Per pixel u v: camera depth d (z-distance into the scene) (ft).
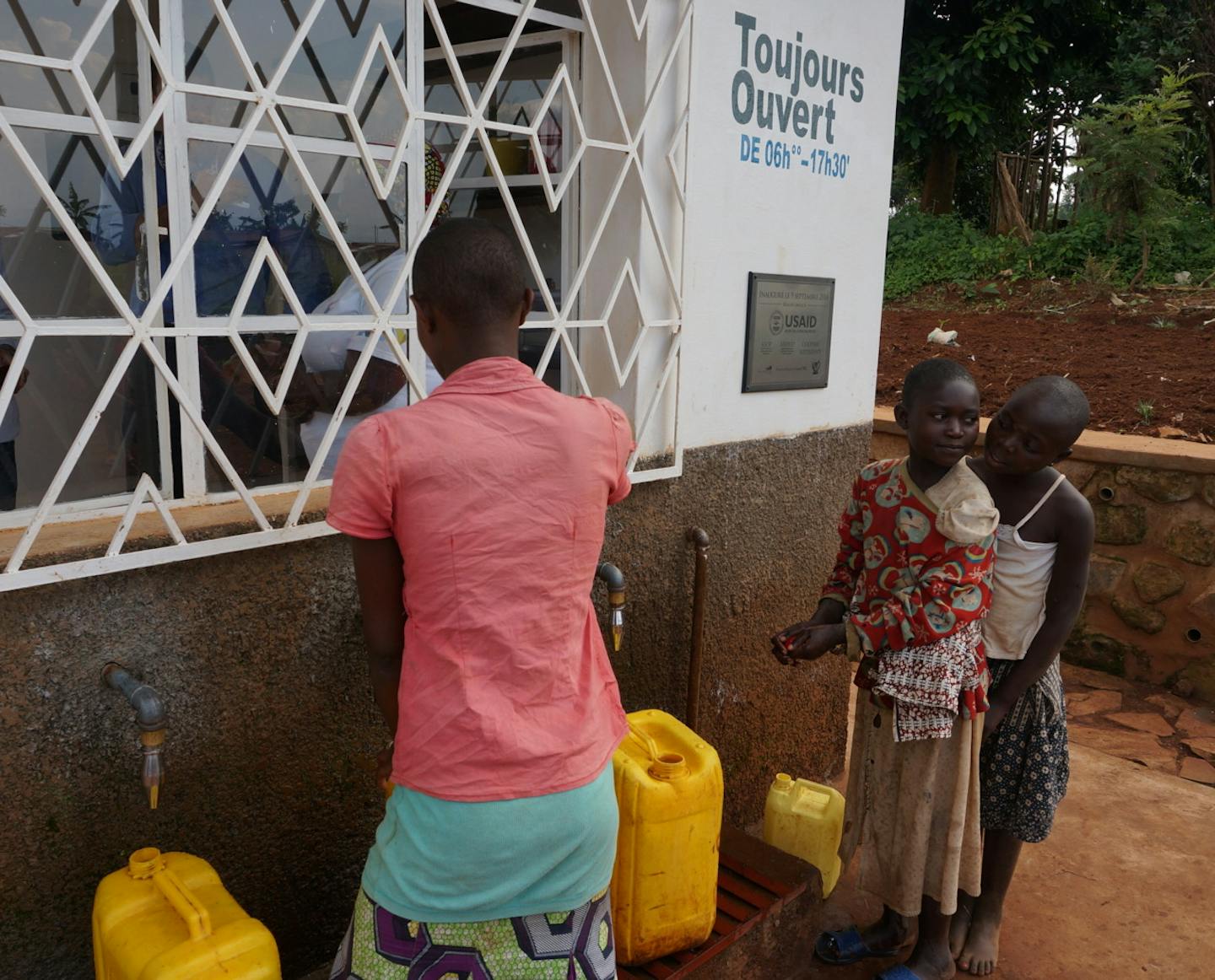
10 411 6.42
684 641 10.07
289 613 7.01
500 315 5.17
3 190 6.12
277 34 7.04
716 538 10.14
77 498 6.80
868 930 9.31
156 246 6.66
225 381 7.17
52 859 6.20
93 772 6.26
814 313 10.68
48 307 6.45
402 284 7.26
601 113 8.83
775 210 9.97
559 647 5.16
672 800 7.18
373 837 7.86
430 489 4.84
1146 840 11.49
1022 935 9.73
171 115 6.49
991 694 8.24
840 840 9.45
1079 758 13.57
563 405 5.23
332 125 7.43
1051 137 47.19
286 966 7.53
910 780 8.06
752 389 10.09
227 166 6.12
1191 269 30.32
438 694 4.98
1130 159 31.73
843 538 8.66
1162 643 16.11
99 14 5.54
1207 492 15.30
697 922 7.55
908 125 42.91
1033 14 42.70
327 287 7.66
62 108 6.24
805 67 9.98
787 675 11.64
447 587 4.91
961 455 7.41
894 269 35.94
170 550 6.19
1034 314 27.58
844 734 12.91
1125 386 20.25
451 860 4.93
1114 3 45.21
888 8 10.96
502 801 4.94
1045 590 8.06
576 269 9.29
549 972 5.20
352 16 7.43
